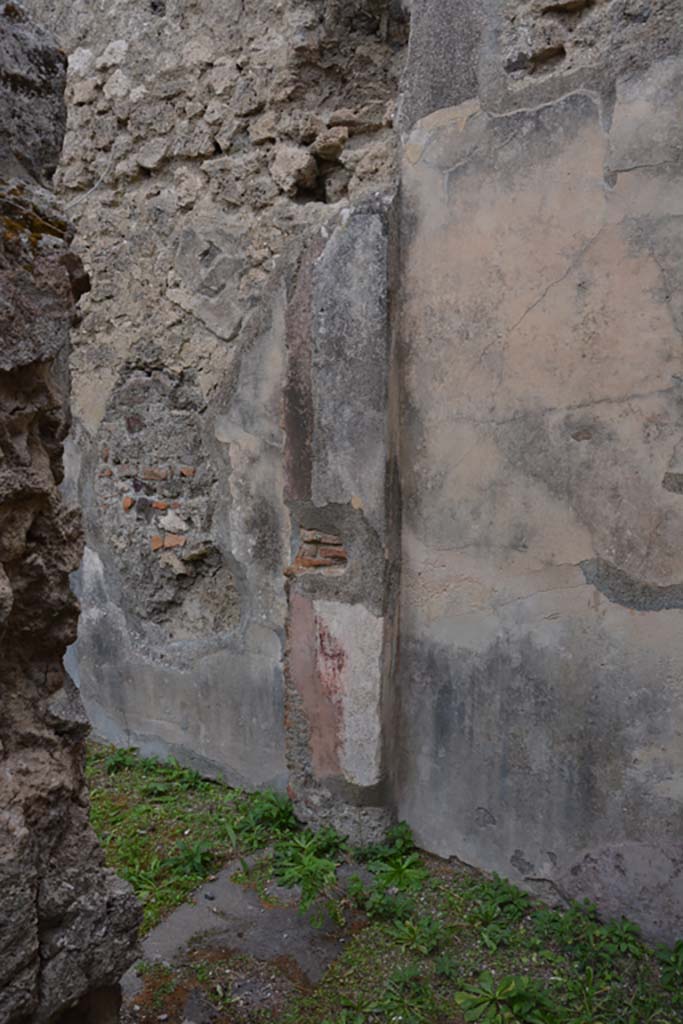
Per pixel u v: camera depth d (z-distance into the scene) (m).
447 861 3.32
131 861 3.34
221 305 3.73
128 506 4.21
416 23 3.08
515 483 2.96
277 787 3.80
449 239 3.04
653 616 2.68
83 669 4.54
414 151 3.11
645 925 2.80
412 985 2.63
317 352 3.30
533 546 2.94
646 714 2.73
